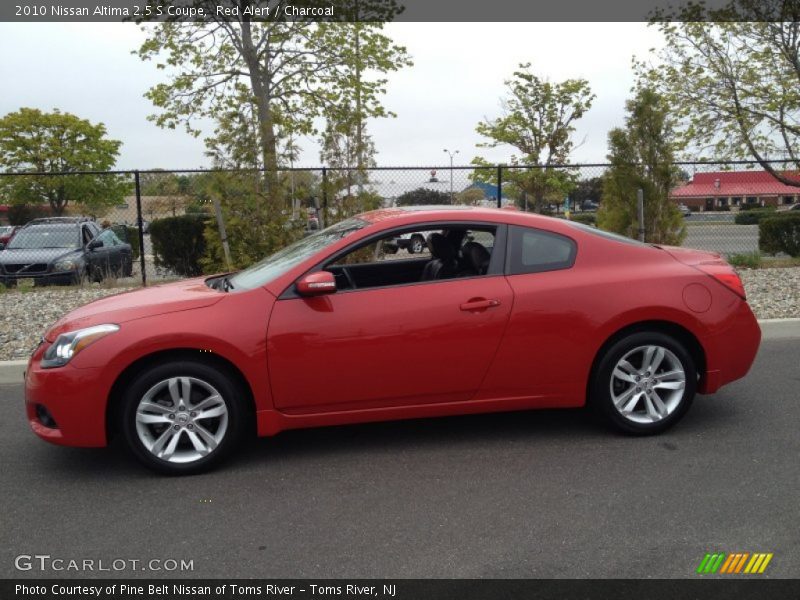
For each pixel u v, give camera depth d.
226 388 4.40
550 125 20.98
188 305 4.44
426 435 5.09
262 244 10.11
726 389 6.04
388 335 4.49
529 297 4.64
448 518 3.78
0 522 3.87
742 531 3.55
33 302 10.83
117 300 4.79
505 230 4.81
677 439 4.88
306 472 4.47
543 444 4.84
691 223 15.84
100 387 4.27
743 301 4.95
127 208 16.53
